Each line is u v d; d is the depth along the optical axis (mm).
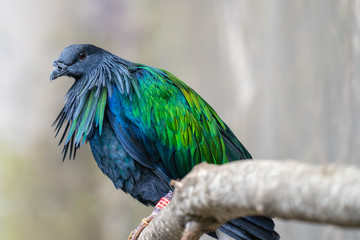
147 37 32062
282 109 14461
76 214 29672
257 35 17062
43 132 31984
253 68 17453
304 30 12797
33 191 30125
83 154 31594
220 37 20844
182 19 27328
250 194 4031
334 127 10969
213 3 22031
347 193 3486
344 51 10477
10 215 29281
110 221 29484
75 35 35531
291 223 13922
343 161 10438
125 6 35688
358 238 9695
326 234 11281
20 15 36250
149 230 5945
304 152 12758
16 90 33781
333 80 11031
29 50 34969
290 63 13797
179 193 4875
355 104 9898
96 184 30984
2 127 32469
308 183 3668
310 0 12312
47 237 29031
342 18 10609
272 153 15359
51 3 36312
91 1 36250
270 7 15633
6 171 30438
